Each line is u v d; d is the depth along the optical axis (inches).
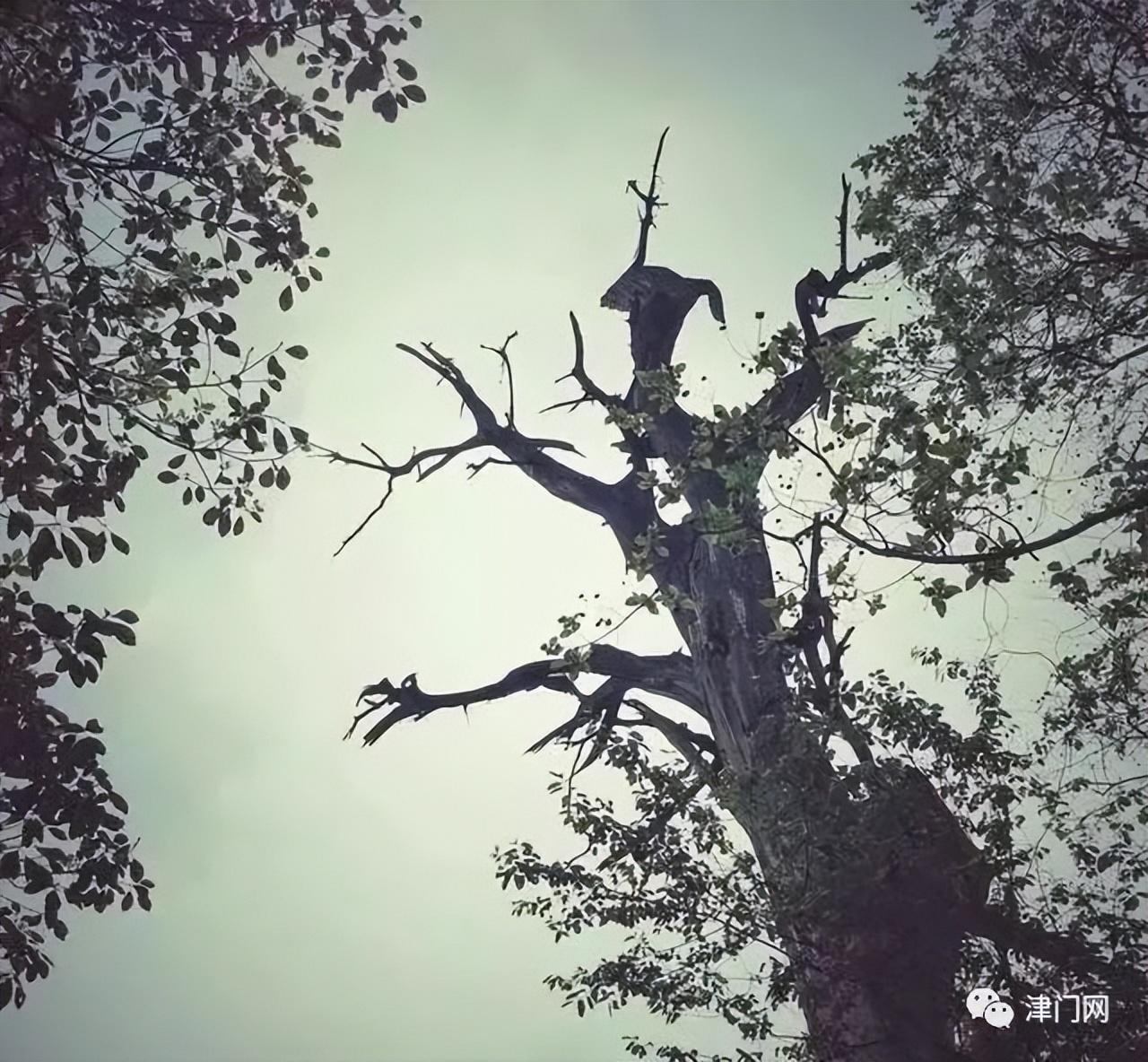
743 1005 595.5
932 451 426.9
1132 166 470.0
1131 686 505.7
